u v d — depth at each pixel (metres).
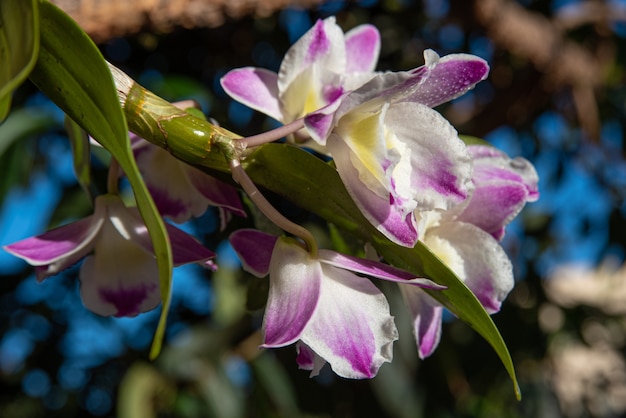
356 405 1.26
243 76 0.50
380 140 0.44
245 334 1.08
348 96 0.44
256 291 0.52
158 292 0.51
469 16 1.14
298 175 0.47
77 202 0.93
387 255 0.48
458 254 0.50
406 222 0.45
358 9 1.21
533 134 1.38
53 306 1.27
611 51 1.37
